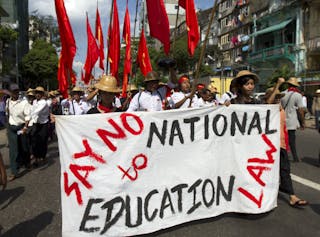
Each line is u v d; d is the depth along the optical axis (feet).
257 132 15.31
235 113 14.92
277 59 114.52
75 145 12.47
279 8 113.50
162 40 22.48
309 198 17.98
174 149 13.84
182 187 14.01
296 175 23.13
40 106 26.94
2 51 126.41
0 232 13.24
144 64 28.78
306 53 100.07
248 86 15.94
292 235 13.51
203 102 29.86
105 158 12.78
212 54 176.76
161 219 13.61
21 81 188.65
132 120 13.10
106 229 12.82
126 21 29.37
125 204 13.08
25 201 18.17
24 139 25.80
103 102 14.21
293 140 27.68
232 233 13.65
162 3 21.98
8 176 23.98
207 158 14.43
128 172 13.10
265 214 15.64
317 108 52.21
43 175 24.38
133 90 31.32
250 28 143.13
